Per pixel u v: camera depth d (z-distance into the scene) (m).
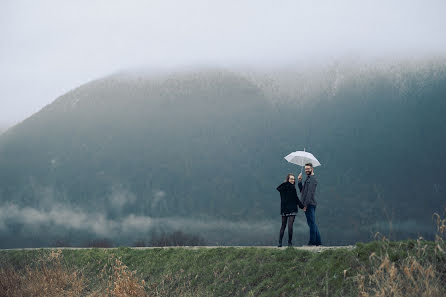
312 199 12.30
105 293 11.80
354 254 8.94
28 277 13.55
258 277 10.31
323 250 10.27
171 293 11.54
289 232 12.00
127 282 11.10
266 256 10.95
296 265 9.99
